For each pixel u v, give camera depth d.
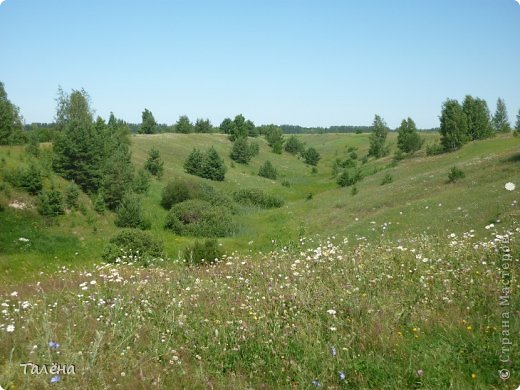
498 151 48.12
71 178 42.00
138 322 7.27
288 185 72.62
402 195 36.69
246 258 12.43
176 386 5.59
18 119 47.12
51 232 33.78
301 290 7.77
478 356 5.48
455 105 63.66
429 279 8.01
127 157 51.22
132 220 38.78
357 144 128.75
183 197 46.41
